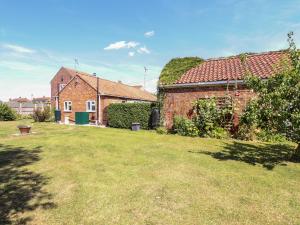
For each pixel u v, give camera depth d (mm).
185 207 4848
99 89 28719
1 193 5539
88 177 6641
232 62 17375
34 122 29281
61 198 5266
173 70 17719
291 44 8141
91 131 17969
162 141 12797
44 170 7340
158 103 17953
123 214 4566
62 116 31250
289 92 7641
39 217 4449
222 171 7223
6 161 8469
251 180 6430
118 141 12758
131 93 36719
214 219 4391
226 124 14477
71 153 9734
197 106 15562
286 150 10398
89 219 4379
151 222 4285
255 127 12867
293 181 6367
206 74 16391
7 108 34719
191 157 9008
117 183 6164
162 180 6391
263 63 15211
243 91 13922
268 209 4781
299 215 4551
